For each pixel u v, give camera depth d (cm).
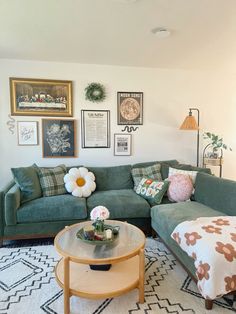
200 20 226
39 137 356
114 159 383
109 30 246
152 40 272
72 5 199
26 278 206
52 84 353
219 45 287
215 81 405
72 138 366
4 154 349
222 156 408
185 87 396
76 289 166
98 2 195
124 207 282
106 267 189
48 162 362
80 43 280
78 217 274
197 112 404
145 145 391
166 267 225
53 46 290
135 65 369
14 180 307
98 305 173
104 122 374
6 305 173
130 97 379
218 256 161
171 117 395
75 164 371
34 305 173
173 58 336
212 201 267
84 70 362
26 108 349
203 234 183
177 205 274
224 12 212
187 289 192
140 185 324
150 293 187
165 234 240
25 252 254
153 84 385
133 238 196
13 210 260
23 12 210
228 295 179
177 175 317
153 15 216
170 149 400
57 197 291
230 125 417
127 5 200
